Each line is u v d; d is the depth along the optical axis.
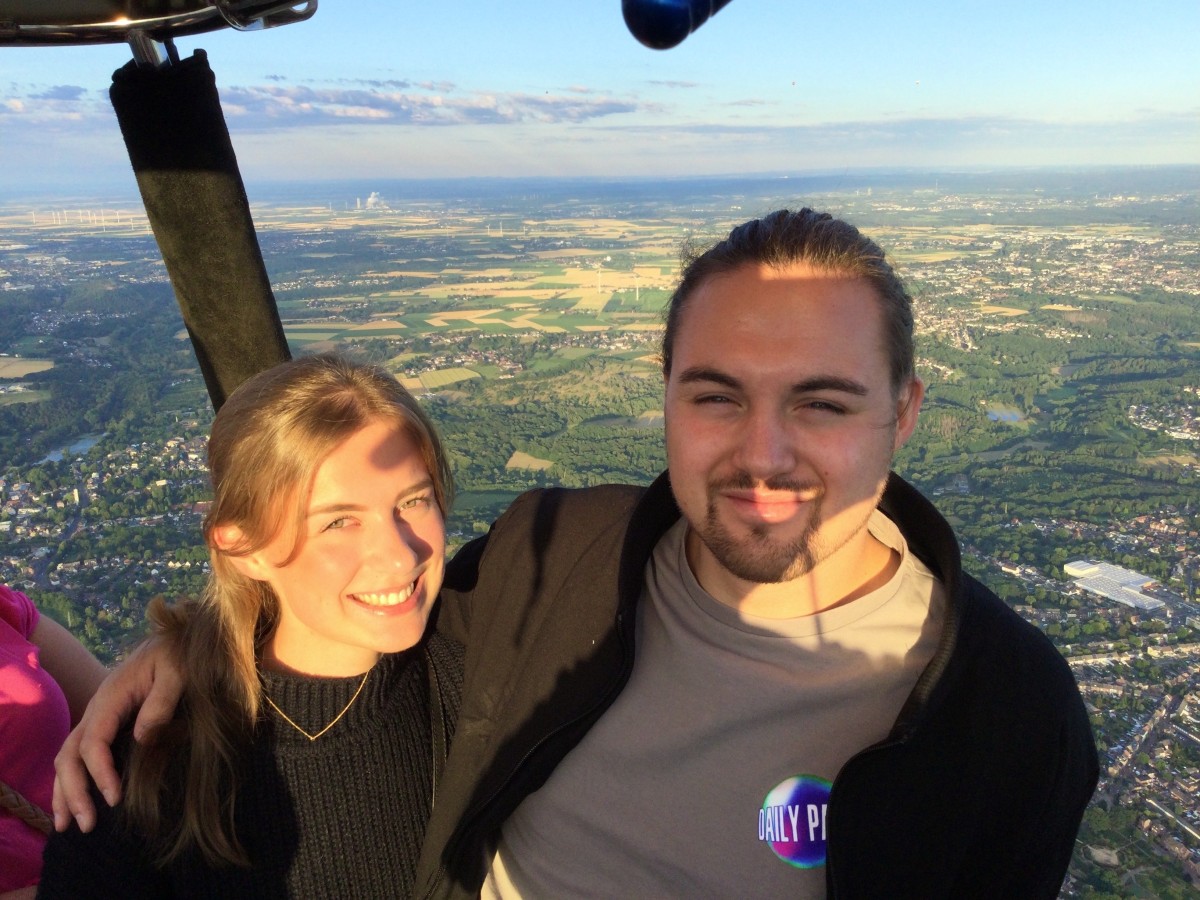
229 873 0.62
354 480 0.59
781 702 0.60
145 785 0.58
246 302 0.74
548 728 0.64
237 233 0.72
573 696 0.65
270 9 0.54
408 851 0.66
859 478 0.59
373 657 0.65
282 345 0.77
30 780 0.71
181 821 0.59
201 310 0.74
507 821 0.67
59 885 0.58
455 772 0.67
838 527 0.59
